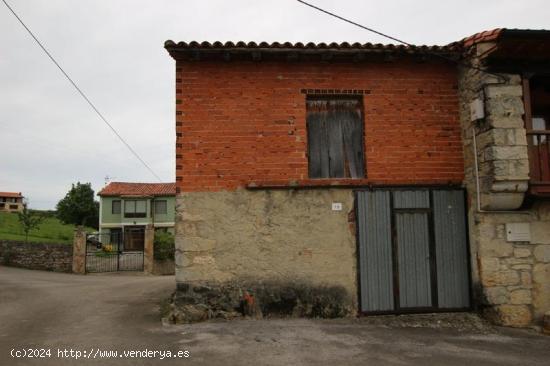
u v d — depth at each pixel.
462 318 7.95
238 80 8.34
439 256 8.35
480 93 7.94
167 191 42.09
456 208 8.47
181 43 7.83
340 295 8.09
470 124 8.30
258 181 8.16
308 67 8.48
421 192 8.43
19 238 26.70
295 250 8.11
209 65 8.33
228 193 8.12
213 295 7.92
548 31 7.29
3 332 7.01
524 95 7.83
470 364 5.67
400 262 8.27
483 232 7.96
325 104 8.69
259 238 8.09
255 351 5.97
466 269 8.38
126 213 40.91
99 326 7.38
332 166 8.55
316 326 7.39
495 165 7.55
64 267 19.50
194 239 7.99
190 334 6.80
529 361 5.84
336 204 8.27
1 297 10.76
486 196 7.83
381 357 5.85
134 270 20.77
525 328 7.64
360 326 7.45
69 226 42.66
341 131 8.66
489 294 7.82
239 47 7.95
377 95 8.56
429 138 8.57
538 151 8.08
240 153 8.20
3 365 5.36
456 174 8.55
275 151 8.27
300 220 8.17
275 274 8.04
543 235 8.03
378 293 8.18
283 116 8.35
